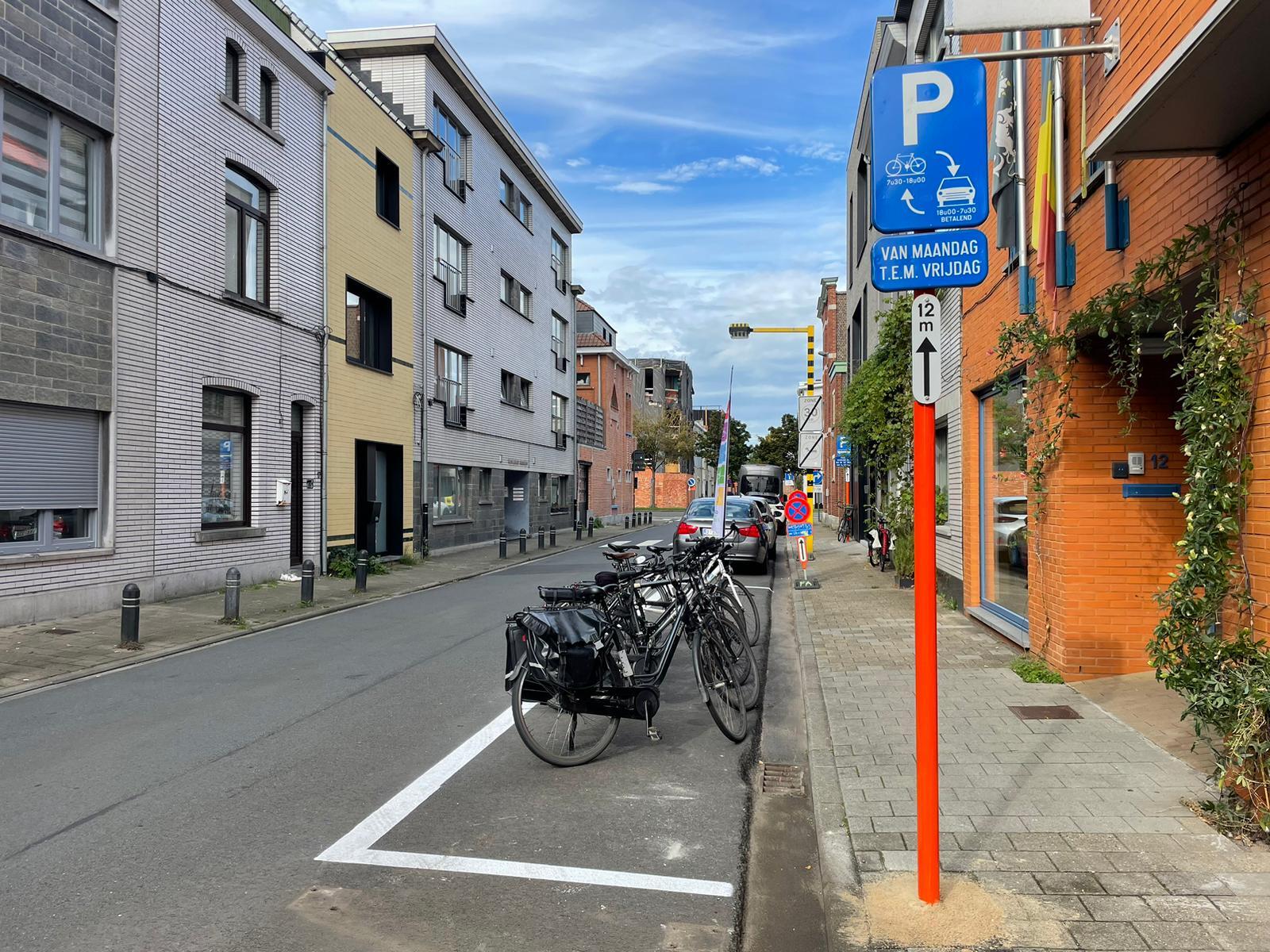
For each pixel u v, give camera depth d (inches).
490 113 1002.1
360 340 743.7
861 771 199.5
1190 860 150.1
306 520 640.4
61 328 409.4
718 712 237.9
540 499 1294.3
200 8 512.4
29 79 392.2
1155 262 205.8
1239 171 171.6
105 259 434.3
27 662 326.0
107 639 369.7
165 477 479.5
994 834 161.6
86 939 131.3
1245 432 168.4
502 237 1096.2
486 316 1034.7
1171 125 167.0
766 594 556.4
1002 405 361.1
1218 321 168.9
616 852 165.3
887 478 742.5
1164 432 272.5
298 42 653.9
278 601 495.5
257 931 134.4
